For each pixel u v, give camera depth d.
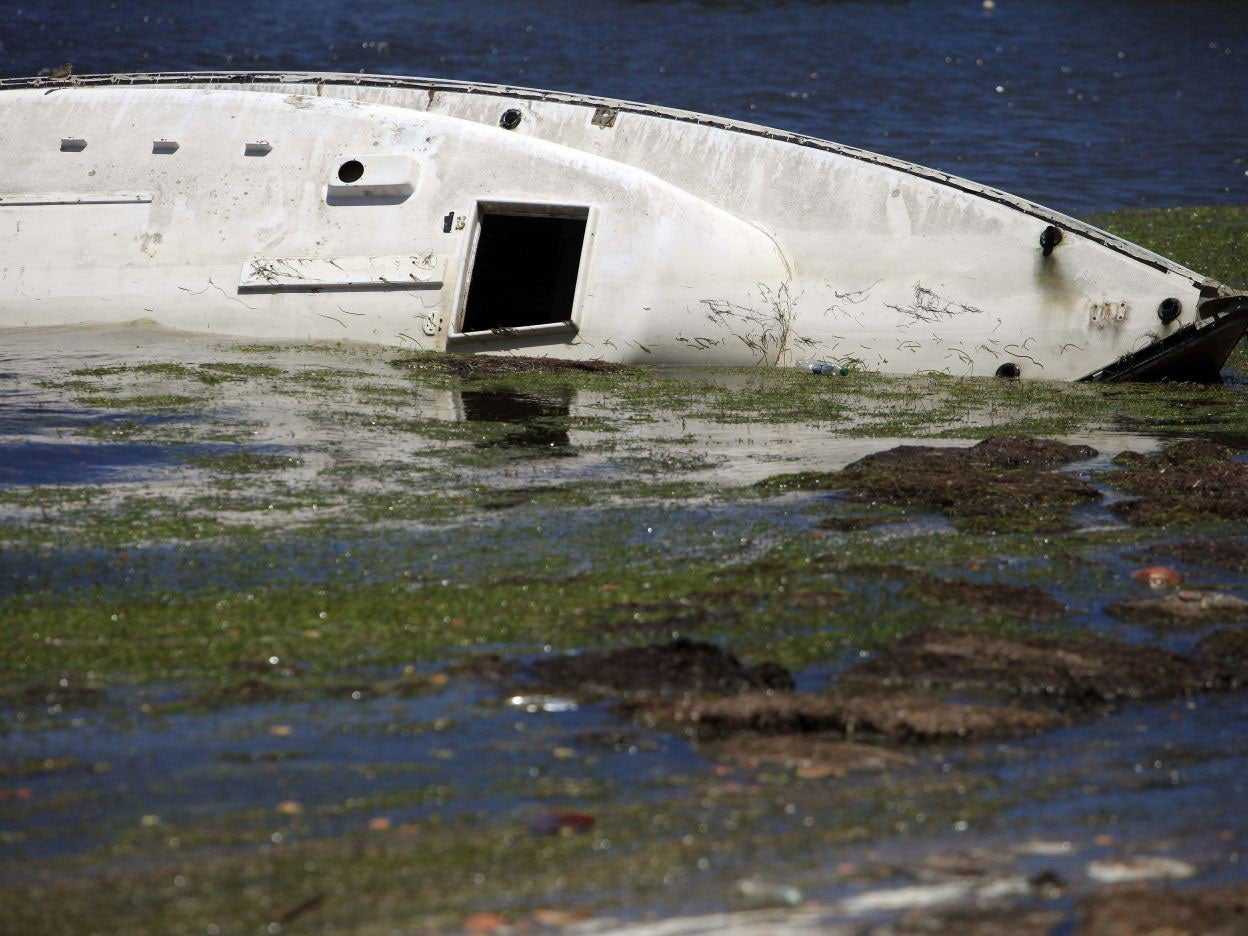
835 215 41.53
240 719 17.48
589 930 13.02
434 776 16.08
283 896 13.61
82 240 41.59
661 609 21.16
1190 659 19.56
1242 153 75.38
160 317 40.75
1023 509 26.52
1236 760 16.77
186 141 42.38
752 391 37.12
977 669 19.02
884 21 117.25
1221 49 109.12
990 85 93.75
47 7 115.62
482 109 46.62
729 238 40.50
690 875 13.98
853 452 30.98
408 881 13.88
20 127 43.56
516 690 18.31
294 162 41.72
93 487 27.36
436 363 38.25
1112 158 73.75
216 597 21.59
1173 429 33.75
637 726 17.39
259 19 112.25
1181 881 13.94
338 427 32.16
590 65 97.44
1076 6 126.44
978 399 36.75
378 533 24.81
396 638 20.03
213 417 32.53
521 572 22.86
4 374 35.75
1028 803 15.60
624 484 28.16
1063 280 39.59
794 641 20.08
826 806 15.46
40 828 14.86
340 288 40.25
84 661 19.19
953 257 40.34
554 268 44.69
